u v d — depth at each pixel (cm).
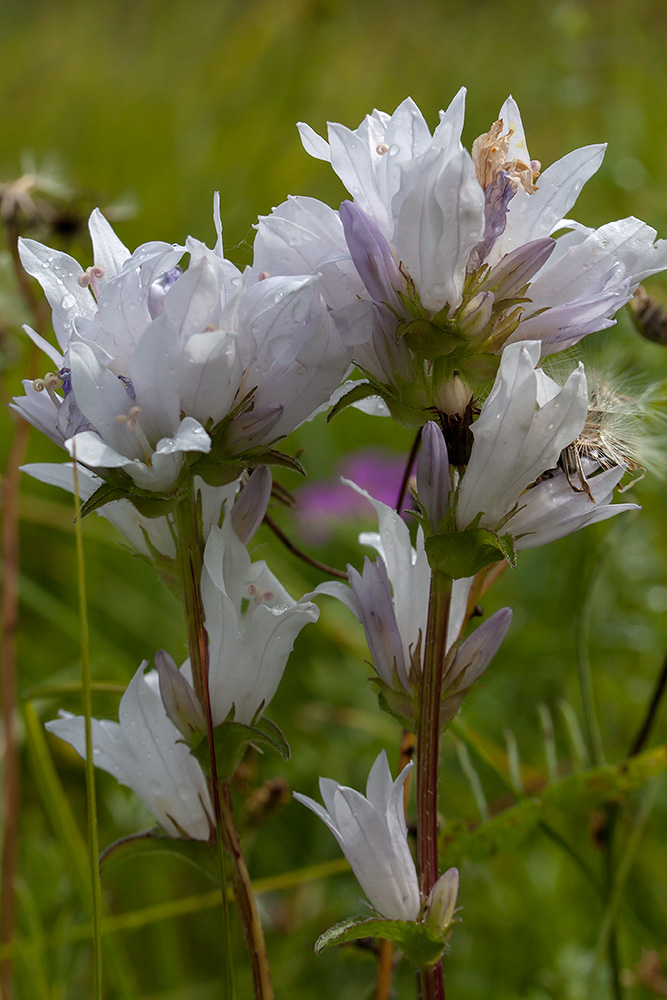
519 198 47
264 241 47
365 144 47
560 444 46
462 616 49
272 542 87
